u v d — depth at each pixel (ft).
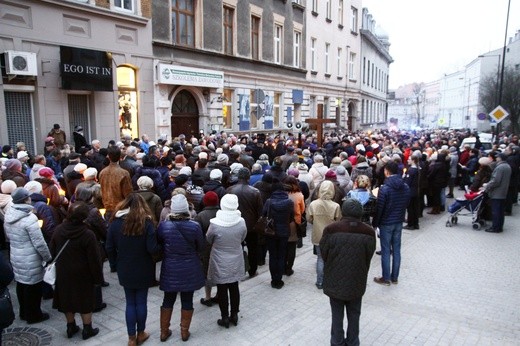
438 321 18.39
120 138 48.11
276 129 81.46
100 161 30.30
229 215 17.33
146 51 50.21
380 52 170.40
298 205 23.39
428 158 42.42
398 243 22.56
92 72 43.01
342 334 15.34
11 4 36.22
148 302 20.25
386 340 16.70
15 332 17.06
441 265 25.73
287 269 23.91
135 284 15.57
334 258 14.94
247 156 34.06
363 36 133.18
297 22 88.79
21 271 17.21
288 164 37.50
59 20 40.34
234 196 17.58
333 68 110.22
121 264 15.62
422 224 36.58
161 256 16.05
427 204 44.93
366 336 17.01
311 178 30.58
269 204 21.61
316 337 16.99
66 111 41.88
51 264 16.07
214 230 17.17
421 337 16.97
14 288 21.83
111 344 16.34
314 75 98.99
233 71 66.44
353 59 128.06
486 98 158.81
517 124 141.69
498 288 22.18
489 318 18.74
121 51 47.01
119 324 17.92
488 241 31.07
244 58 69.15
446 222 36.52
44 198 19.71
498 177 32.63
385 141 61.36
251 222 22.33
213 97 62.18
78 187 21.25
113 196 23.25
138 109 50.21
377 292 21.59
